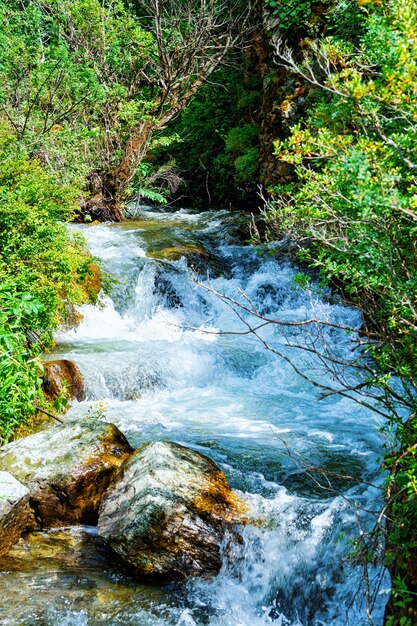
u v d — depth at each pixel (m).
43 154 9.90
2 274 5.67
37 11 10.00
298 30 11.34
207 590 3.78
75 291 6.90
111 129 12.73
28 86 10.09
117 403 6.37
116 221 12.73
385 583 3.37
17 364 4.98
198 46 13.32
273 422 5.91
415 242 3.08
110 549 4.00
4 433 5.05
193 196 15.76
